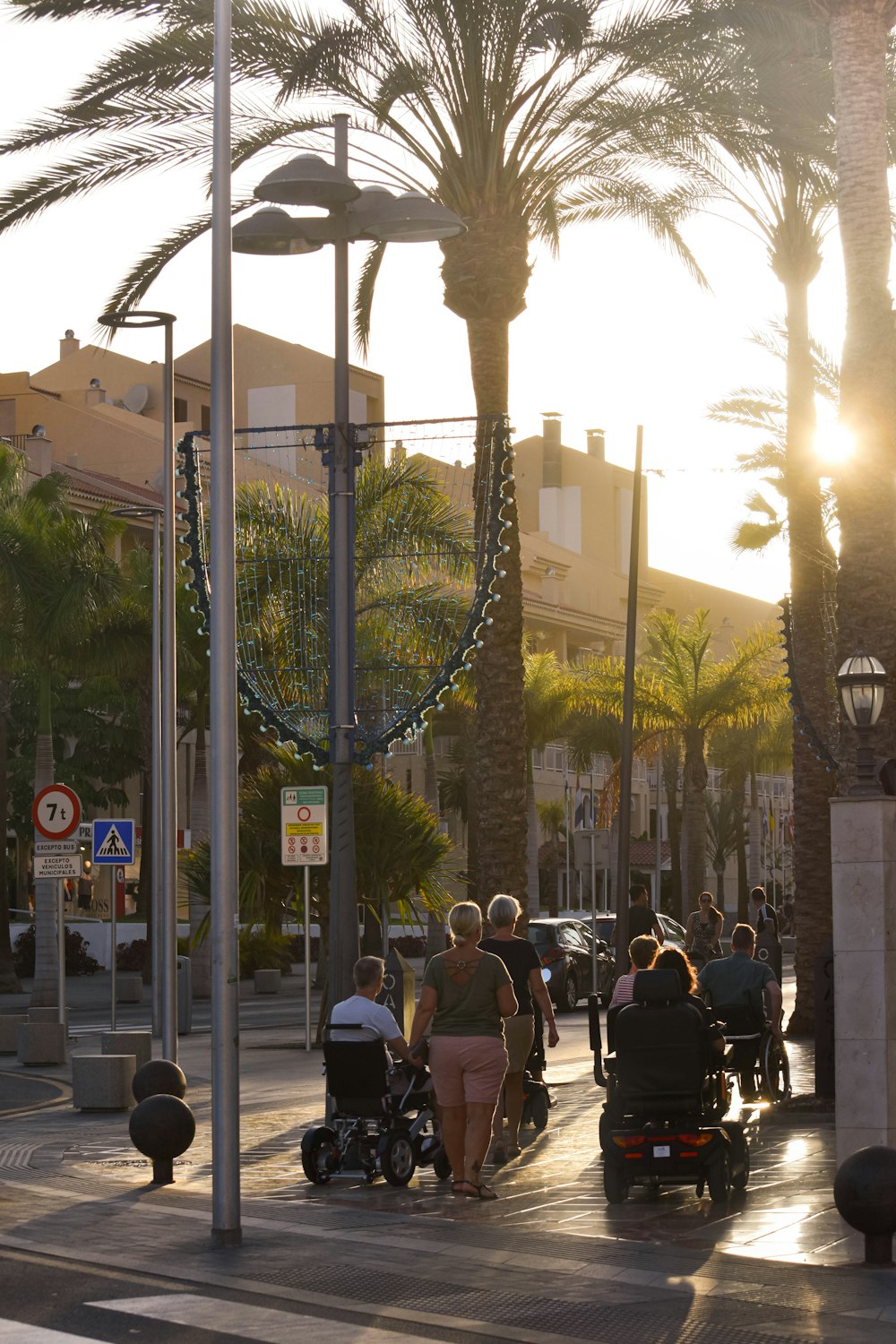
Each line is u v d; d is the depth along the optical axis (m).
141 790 84.44
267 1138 20.14
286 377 97.62
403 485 26.52
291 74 25.81
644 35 25.77
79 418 89.06
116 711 75.88
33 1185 16.55
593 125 27.33
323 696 21.70
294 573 23.39
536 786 109.56
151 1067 18.80
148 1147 16.62
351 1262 12.47
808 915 33.03
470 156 26.64
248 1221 14.26
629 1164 14.70
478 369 26.86
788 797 143.00
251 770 61.66
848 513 21.39
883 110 20.89
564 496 131.38
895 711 21.33
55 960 45.44
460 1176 15.38
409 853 38.00
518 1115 17.92
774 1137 18.97
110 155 27.75
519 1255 12.58
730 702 68.06
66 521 51.75
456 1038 15.35
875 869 14.76
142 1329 10.37
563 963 44.69
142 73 26.28
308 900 32.03
